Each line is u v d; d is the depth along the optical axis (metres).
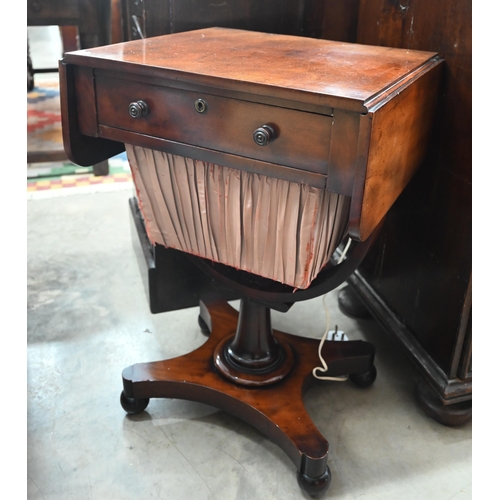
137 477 1.12
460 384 1.21
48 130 2.73
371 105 0.75
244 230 1.02
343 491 1.10
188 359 1.30
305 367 1.28
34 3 1.67
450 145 1.12
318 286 1.08
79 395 1.31
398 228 1.36
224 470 1.14
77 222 2.08
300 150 0.83
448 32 1.07
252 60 0.97
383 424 1.27
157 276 1.56
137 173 1.07
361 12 1.37
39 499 1.06
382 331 1.58
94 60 0.95
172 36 1.19
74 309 1.61
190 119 0.91
